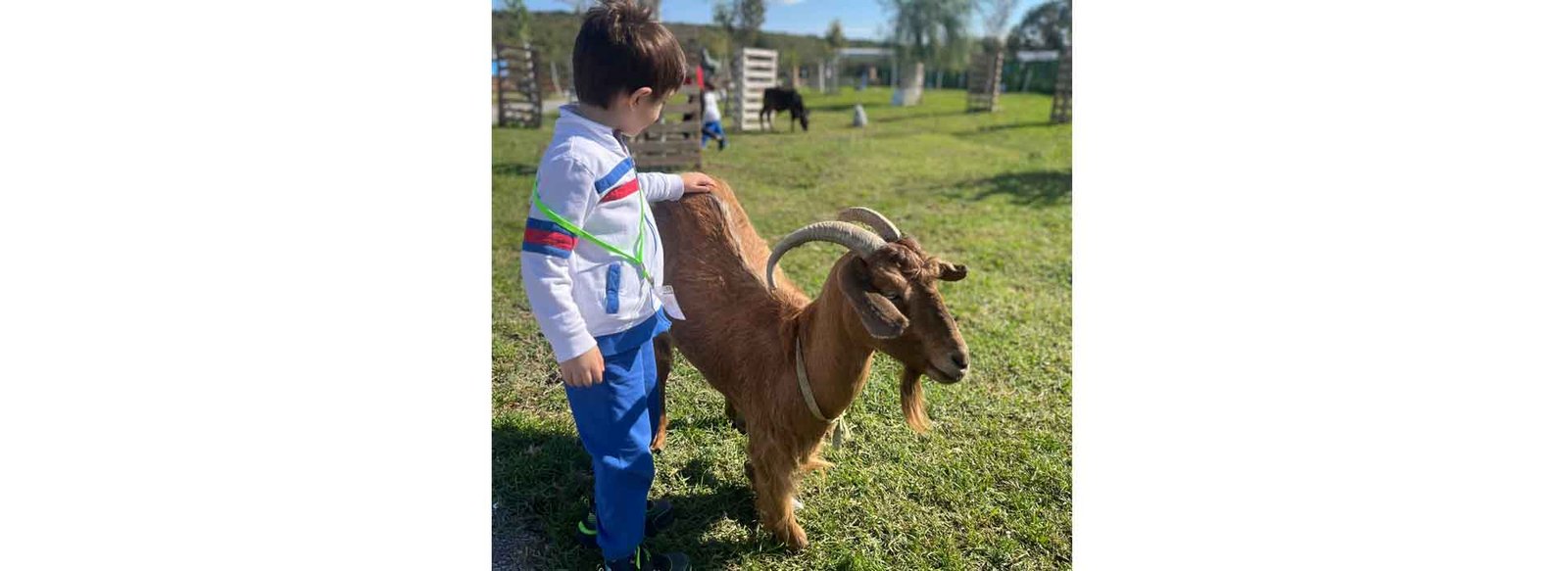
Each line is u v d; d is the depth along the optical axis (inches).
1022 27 856.9
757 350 113.4
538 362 166.9
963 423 149.6
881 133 548.1
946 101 821.9
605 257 93.8
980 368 168.7
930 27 795.4
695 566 115.4
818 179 358.9
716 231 125.1
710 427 146.6
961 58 815.1
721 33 772.6
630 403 101.7
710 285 121.1
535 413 148.8
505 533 120.5
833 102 807.1
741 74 591.5
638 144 372.8
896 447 141.7
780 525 117.0
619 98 90.9
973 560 119.0
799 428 109.9
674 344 126.1
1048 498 130.6
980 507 128.2
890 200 316.8
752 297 118.3
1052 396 159.3
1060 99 607.8
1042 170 384.2
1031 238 261.0
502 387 157.2
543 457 134.8
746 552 117.9
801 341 107.6
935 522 125.2
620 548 106.7
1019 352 175.9
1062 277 223.0
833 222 93.2
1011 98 810.8
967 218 285.9
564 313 87.0
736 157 424.5
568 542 119.1
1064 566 117.6
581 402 100.6
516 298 196.7
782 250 97.0
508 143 458.0
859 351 100.0
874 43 924.0
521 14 637.3
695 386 158.9
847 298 93.6
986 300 204.4
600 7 91.4
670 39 92.7
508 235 249.9
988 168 390.3
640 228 97.9
